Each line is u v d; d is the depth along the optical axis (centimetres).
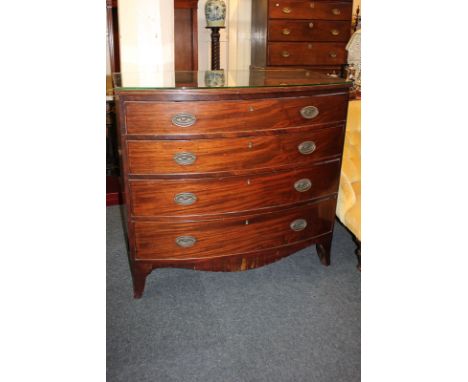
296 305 171
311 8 322
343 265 203
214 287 184
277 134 157
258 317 163
